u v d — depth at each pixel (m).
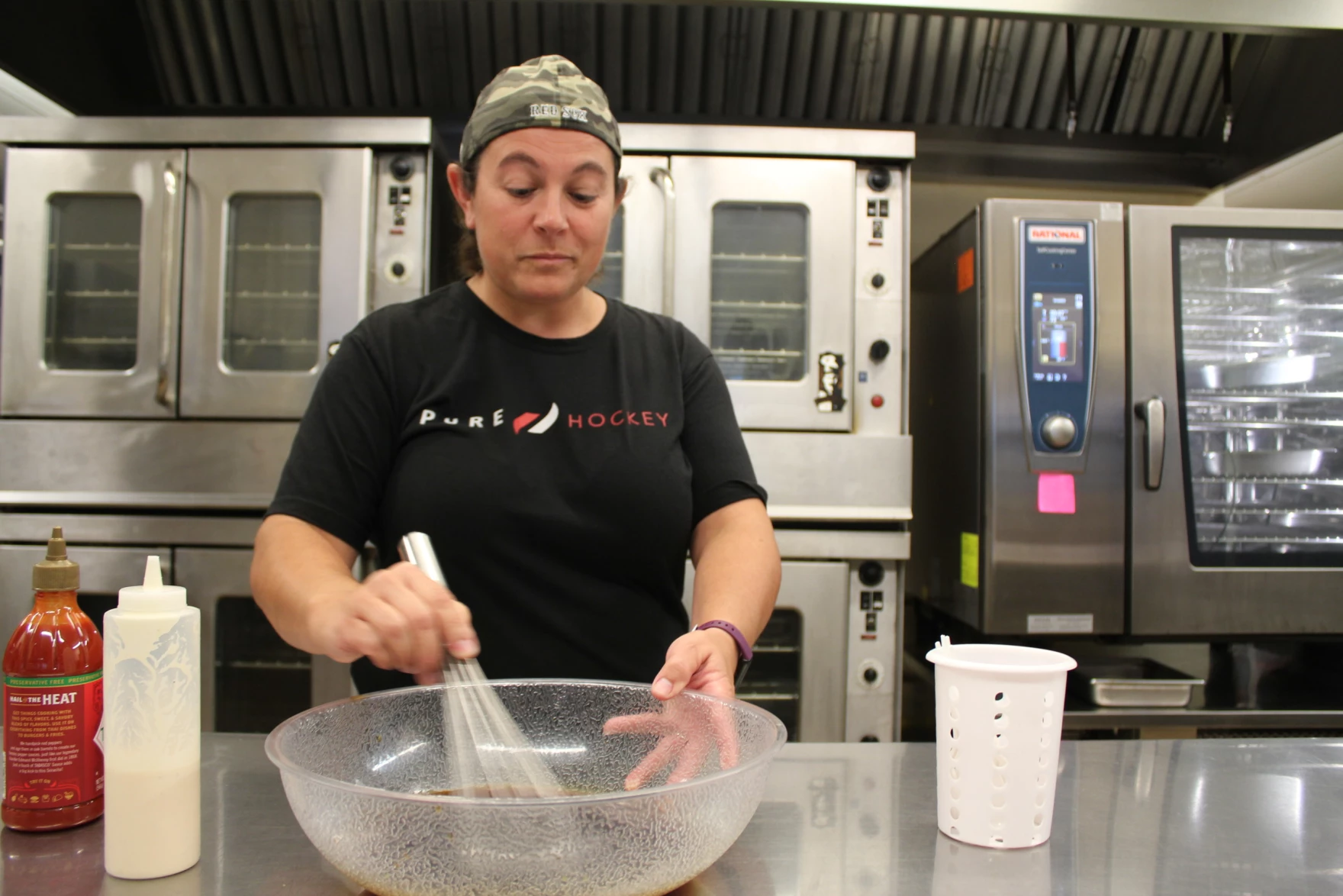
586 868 0.47
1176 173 2.41
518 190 0.91
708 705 0.68
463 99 2.31
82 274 1.92
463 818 0.47
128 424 1.81
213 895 0.55
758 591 0.94
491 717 0.65
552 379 1.04
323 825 0.50
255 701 1.92
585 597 1.00
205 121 1.83
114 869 0.57
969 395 1.89
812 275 1.88
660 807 0.49
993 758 0.63
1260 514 1.98
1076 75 2.32
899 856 0.63
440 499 0.97
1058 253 1.81
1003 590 1.80
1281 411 1.99
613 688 0.72
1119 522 1.81
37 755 0.64
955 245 1.98
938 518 2.09
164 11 2.18
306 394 1.82
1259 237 1.83
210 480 1.81
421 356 1.03
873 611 1.87
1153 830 0.68
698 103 2.33
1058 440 1.78
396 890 0.48
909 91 2.34
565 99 0.89
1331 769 0.83
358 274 1.82
